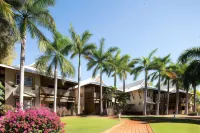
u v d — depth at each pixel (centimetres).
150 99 5534
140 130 1742
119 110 4469
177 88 5172
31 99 2897
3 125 828
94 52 3978
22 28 2055
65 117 2891
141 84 5872
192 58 2889
